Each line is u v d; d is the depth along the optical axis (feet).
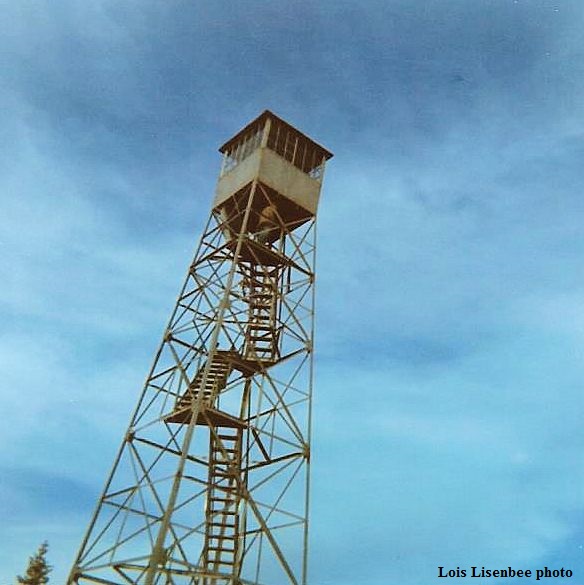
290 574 67.41
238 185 92.84
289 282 92.94
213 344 74.43
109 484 70.28
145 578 58.95
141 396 76.74
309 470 74.59
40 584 131.13
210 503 78.38
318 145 100.94
